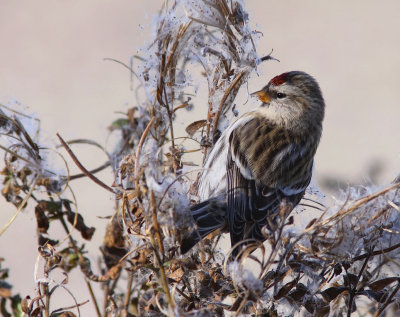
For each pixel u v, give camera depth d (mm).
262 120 8516
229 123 7430
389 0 27016
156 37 6516
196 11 6555
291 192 7992
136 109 6574
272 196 7812
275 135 8328
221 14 6656
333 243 5621
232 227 7266
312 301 5785
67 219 5738
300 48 23578
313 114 8664
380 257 6145
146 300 5793
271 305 5762
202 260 6254
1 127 6016
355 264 6145
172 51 6508
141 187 5523
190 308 5680
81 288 13281
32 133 6098
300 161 8234
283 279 6039
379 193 5559
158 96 6434
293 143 8320
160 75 6473
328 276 5898
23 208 5816
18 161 5848
